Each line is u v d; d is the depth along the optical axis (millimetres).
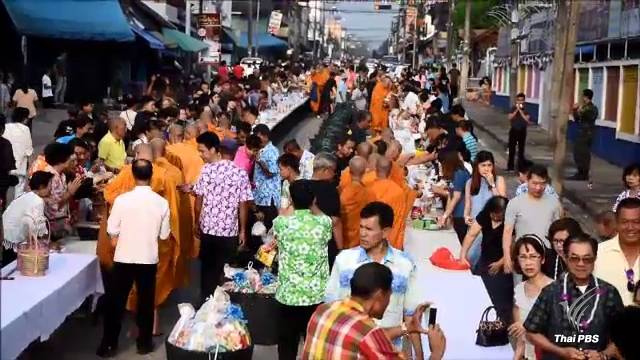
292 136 32062
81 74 41250
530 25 43062
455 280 9672
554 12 34688
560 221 8141
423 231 12680
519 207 9609
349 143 14203
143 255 9742
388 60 127188
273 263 10438
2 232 9547
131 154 14305
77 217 11984
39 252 8398
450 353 7543
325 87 38000
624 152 26703
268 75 36375
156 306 10633
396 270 7148
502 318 8555
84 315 11125
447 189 13398
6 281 8203
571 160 27281
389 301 6668
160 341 10492
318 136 20906
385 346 5996
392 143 13156
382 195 10469
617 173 25109
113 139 13922
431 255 10797
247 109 19156
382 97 28422
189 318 8602
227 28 76750
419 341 7066
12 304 7379
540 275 7648
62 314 8164
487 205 10039
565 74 19703
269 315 10008
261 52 92000
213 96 25250
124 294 9812
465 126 16312
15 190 16031
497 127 39938
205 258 11188
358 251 7230
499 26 56125
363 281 6125
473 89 59781
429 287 9344
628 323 5852
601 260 7688
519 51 45000
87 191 11898
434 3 88062
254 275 10219
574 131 31078
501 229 9992
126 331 10852
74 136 13930
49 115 34125
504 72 52562
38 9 34500
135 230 9727
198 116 18641
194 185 11500
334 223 9758
